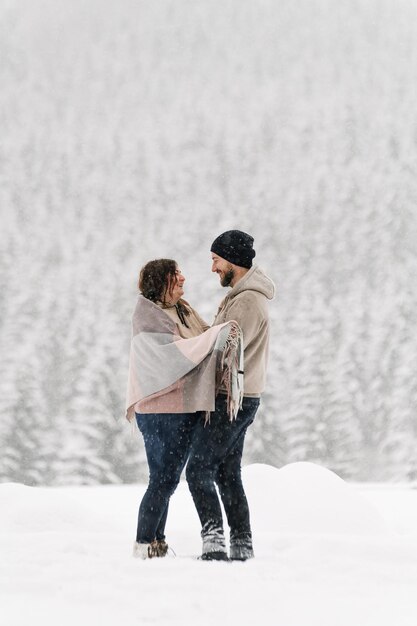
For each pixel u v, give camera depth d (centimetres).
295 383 6669
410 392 5519
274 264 10706
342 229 11312
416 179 10975
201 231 12231
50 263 11312
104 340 5825
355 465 5825
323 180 13288
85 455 5297
